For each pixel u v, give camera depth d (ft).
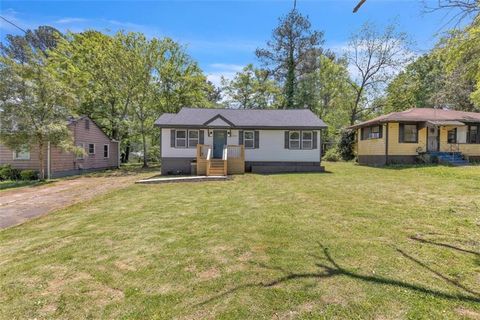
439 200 23.26
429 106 87.04
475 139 59.82
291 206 21.99
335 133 92.22
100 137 70.44
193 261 12.02
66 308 8.84
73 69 70.23
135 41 69.41
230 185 34.58
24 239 15.88
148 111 74.84
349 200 23.76
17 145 43.55
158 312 8.45
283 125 52.03
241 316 8.12
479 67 19.17
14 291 9.95
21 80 42.65
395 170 47.73
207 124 51.06
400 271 10.62
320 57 91.56
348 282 9.86
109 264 11.97
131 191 31.60
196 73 82.12
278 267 11.18
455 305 8.39
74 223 18.79
